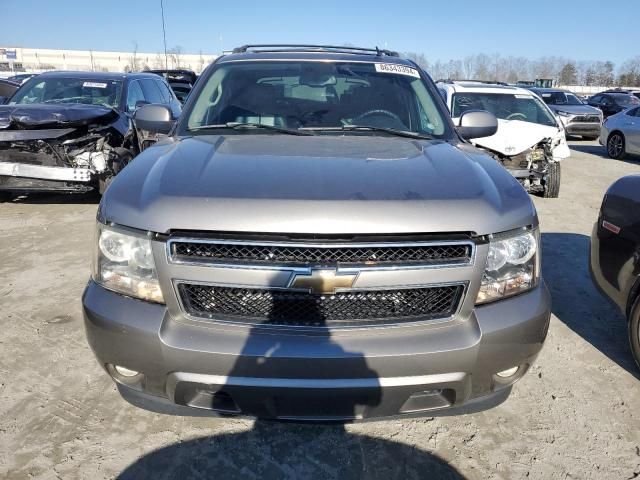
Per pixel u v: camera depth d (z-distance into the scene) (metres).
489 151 7.45
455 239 1.88
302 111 3.12
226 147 2.51
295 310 1.88
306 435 2.39
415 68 3.54
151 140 6.57
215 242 1.81
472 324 1.93
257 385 1.85
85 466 2.17
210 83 3.28
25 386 2.69
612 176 10.14
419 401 2.00
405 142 2.77
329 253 1.82
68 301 3.70
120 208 1.97
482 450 2.32
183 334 1.86
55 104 6.46
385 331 1.89
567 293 4.09
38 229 5.48
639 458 2.30
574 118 15.96
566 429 2.47
